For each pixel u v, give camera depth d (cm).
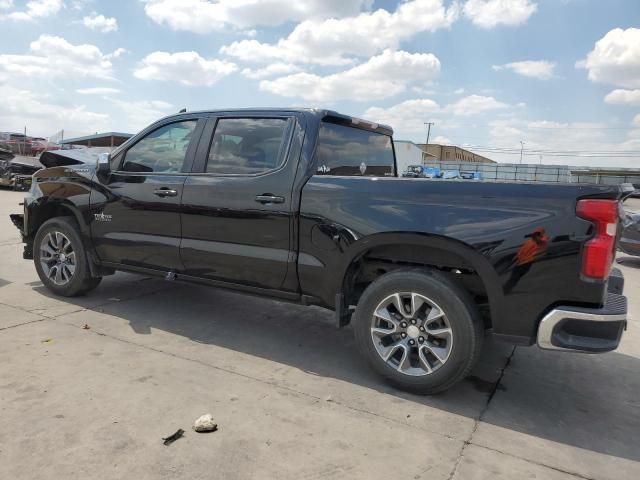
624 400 362
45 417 291
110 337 428
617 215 292
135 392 329
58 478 239
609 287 359
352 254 359
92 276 514
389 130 512
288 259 386
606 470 272
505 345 469
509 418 325
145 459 257
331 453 272
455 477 257
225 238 414
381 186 353
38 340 410
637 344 488
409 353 347
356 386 360
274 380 362
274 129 408
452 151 9500
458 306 326
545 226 302
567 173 5866
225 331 463
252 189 399
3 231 962
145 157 472
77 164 558
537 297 307
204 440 277
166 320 483
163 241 449
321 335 468
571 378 398
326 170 406
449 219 327
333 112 414
